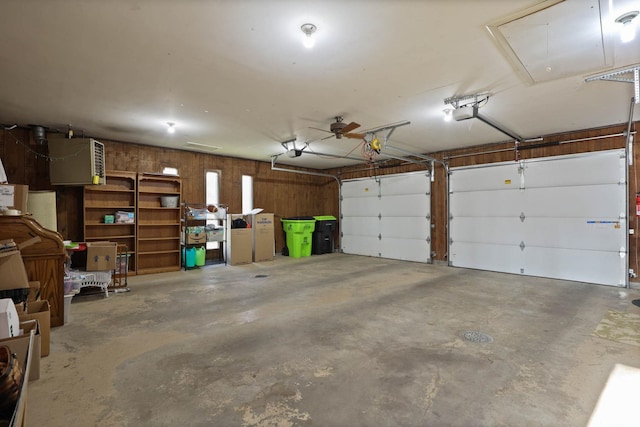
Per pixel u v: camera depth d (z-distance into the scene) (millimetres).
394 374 2264
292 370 2322
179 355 2564
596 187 5043
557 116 4465
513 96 3686
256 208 8039
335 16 2170
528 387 2092
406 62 2852
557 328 3119
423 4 2043
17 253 2631
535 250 5637
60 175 4789
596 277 5031
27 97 3670
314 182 9555
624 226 4793
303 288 4785
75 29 2318
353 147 6488
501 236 6043
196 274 5898
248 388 2086
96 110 4133
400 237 7664
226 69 2982
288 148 6453
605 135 4957
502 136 5605
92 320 3387
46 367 2361
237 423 1742
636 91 2926
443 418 1784
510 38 2451
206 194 7109
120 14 2139
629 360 2451
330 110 4184
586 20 2209
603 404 1902
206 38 2451
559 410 1853
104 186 5496
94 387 2094
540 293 4465
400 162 7664
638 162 4703
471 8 2088
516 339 2861
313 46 2570
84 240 5293
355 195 8750
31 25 2262
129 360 2477
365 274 5852
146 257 6047
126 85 3346
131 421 1757
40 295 3127
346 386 2109
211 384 2135
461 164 6609
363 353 2596
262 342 2818
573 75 3113
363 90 3496
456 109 4113
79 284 3645
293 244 8117
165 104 3930
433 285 4965
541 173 5586
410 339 2873
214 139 5785
